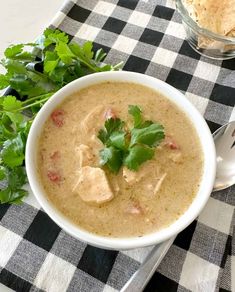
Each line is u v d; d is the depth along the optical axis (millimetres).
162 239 224
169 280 252
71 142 264
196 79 340
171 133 269
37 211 275
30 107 301
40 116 265
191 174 254
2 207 276
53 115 273
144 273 242
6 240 264
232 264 267
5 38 388
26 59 320
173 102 281
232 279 261
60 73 300
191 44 359
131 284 238
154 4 388
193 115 270
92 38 364
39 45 329
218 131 306
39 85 311
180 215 240
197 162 259
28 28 397
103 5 385
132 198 245
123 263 256
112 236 233
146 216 240
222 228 272
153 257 248
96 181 243
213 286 250
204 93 332
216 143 303
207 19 338
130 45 360
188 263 258
